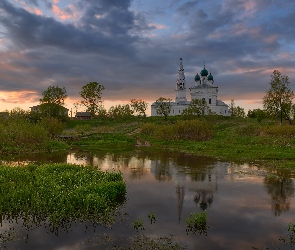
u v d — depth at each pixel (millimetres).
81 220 12242
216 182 19125
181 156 31547
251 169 23469
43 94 95125
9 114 49406
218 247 10023
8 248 9875
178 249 9852
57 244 10195
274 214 13133
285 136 46906
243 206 14227
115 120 112625
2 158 29422
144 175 21438
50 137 46438
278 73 68562
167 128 49969
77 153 34625
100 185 15453
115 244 10195
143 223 12023
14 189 15125
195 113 106875
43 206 13102
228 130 70750
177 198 15523
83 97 113375
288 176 20828
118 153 34812
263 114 95875
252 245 10172
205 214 12172
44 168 19703
